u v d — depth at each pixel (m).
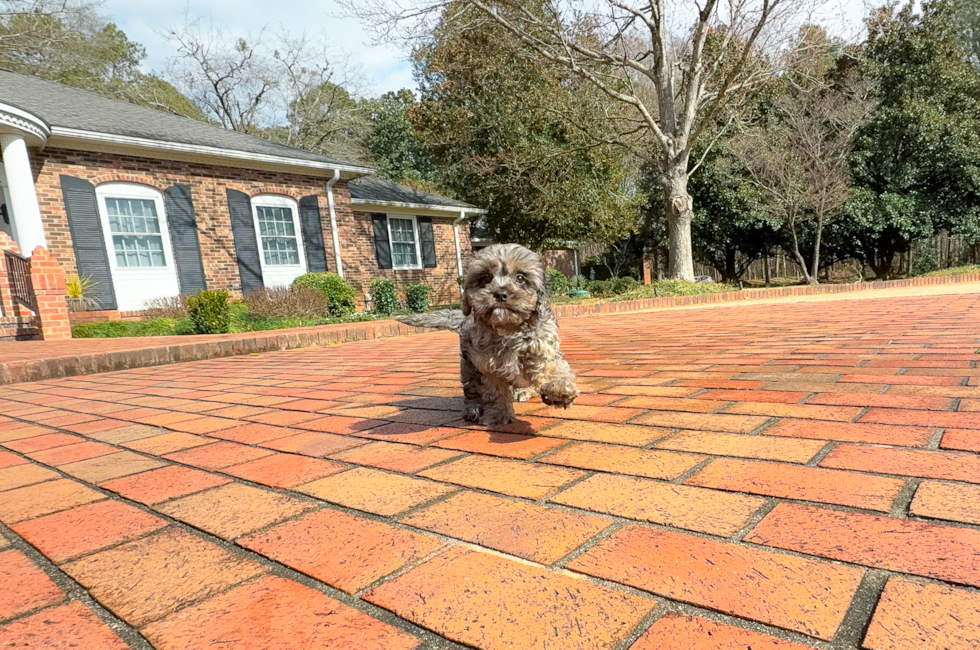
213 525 1.74
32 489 2.21
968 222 21.77
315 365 5.97
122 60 35.31
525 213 23.12
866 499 1.56
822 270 28.66
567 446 2.31
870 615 1.06
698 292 15.39
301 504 1.87
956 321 5.39
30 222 11.41
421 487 1.95
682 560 1.32
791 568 1.25
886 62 23.30
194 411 3.72
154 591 1.35
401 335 9.84
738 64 14.97
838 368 3.42
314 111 35.50
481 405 2.84
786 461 1.91
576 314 12.16
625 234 26.44
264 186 16.23
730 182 24.41
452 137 23.48
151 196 14.11
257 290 14.53
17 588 1.41
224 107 34.19
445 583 1.29
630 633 1.06
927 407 2.39
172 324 12.08
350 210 18.56
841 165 21.00
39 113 12.71
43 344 8.79
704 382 3.36
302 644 1.10
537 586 1.25
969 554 1.24
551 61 16.69
